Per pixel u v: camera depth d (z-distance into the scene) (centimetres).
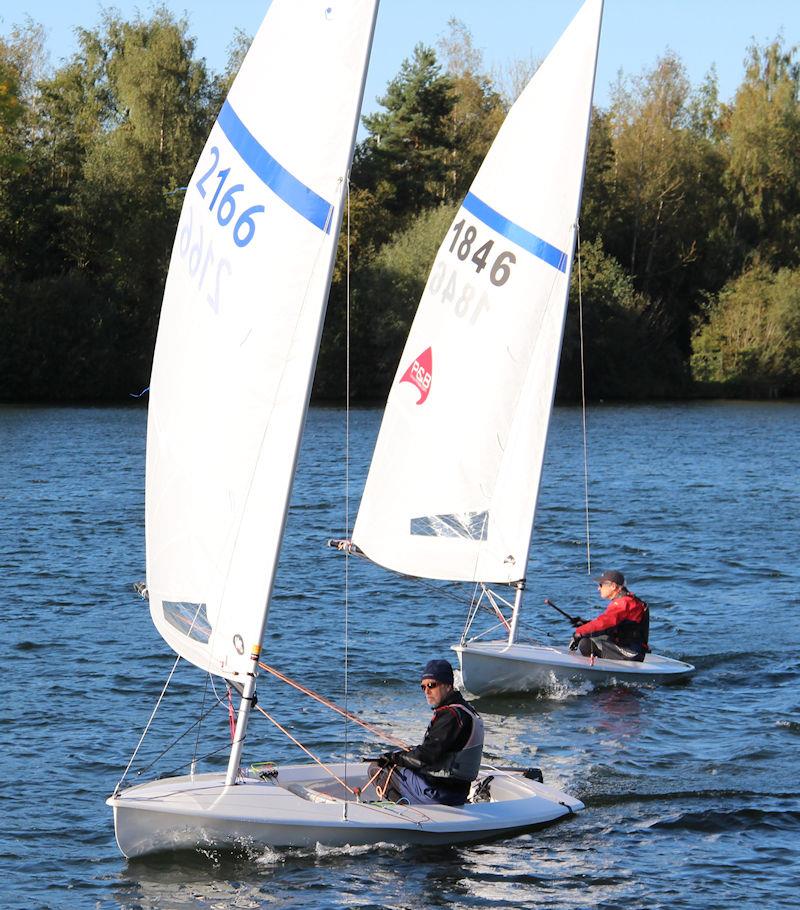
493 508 6125
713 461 17300
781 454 18312
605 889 3634
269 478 3547
